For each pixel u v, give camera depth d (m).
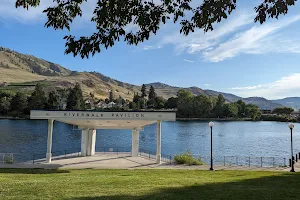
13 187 12.16
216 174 18.05
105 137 79.94
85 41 6.44
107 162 26.70
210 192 11.36
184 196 10.62
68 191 11.48
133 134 32.12
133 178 15.28
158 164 25.48
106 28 6.57
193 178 15.64
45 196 10.59
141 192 11.30
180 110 150.88
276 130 103.44
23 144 56.38
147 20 6.68
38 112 25.86
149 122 28.62
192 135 81.75
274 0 6.38
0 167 21.92
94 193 11.12
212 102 154.50
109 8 6.41
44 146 55.06
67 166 23.78
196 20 6.97
